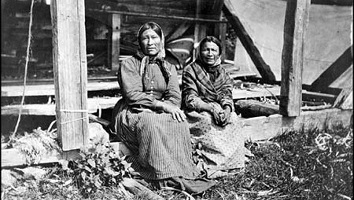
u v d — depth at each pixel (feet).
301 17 16.78
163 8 23.18
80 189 12.10
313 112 18.06
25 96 15.05
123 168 12.64
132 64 13.70
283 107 17.16
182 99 14.65
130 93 13.30
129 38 23.07
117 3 21.74
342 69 20.67
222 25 24.39
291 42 16.80
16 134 13.52
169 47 23.59
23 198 11.37
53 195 11.73
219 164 13.87
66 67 12.31
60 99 12.35
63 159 12.68
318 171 14.58
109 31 21.62
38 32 18.13
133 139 13.25
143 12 22.67
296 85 17.08
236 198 12.76
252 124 16.35
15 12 16.67
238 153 14.32
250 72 24.00
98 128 13.65
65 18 12.10
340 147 16.39
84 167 12.19
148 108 13.46
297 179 14.01
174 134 12.94
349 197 13.52
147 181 12.94
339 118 18.78
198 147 14.06
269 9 23.25
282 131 17.24
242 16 23.15
